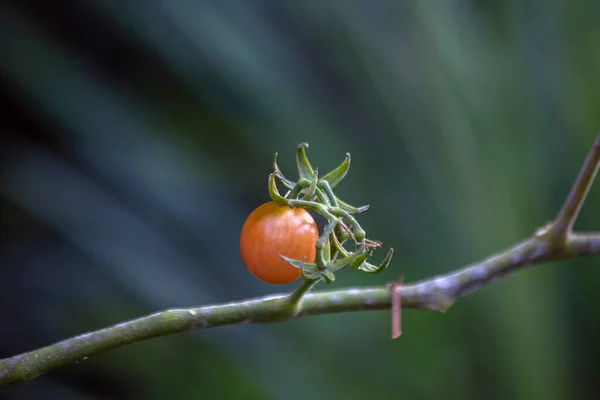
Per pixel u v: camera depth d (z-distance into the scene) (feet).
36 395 2.23
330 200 1.37
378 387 1.90
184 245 2.22
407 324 1.97
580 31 2.14
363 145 2.12
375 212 2.03
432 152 2.02
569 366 1.84
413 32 2.14
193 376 1.97
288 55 2.25
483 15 2.22
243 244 1.39
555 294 1.86
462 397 1.87
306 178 1.38
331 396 1.87
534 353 1.83
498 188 1.98
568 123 2.06
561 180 2.01
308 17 2.26
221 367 1.92
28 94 2.33
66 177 2.31
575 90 2.10
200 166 2.35
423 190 2.00
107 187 2.31
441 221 1.98
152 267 2.13
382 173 2.08
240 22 2.29
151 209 2.25
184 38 2.28
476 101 2.06
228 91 2.26
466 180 1.99
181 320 1.40
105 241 2.18
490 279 1.49
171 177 2.33
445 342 1.92
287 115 2.18
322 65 2.23
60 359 1.39
